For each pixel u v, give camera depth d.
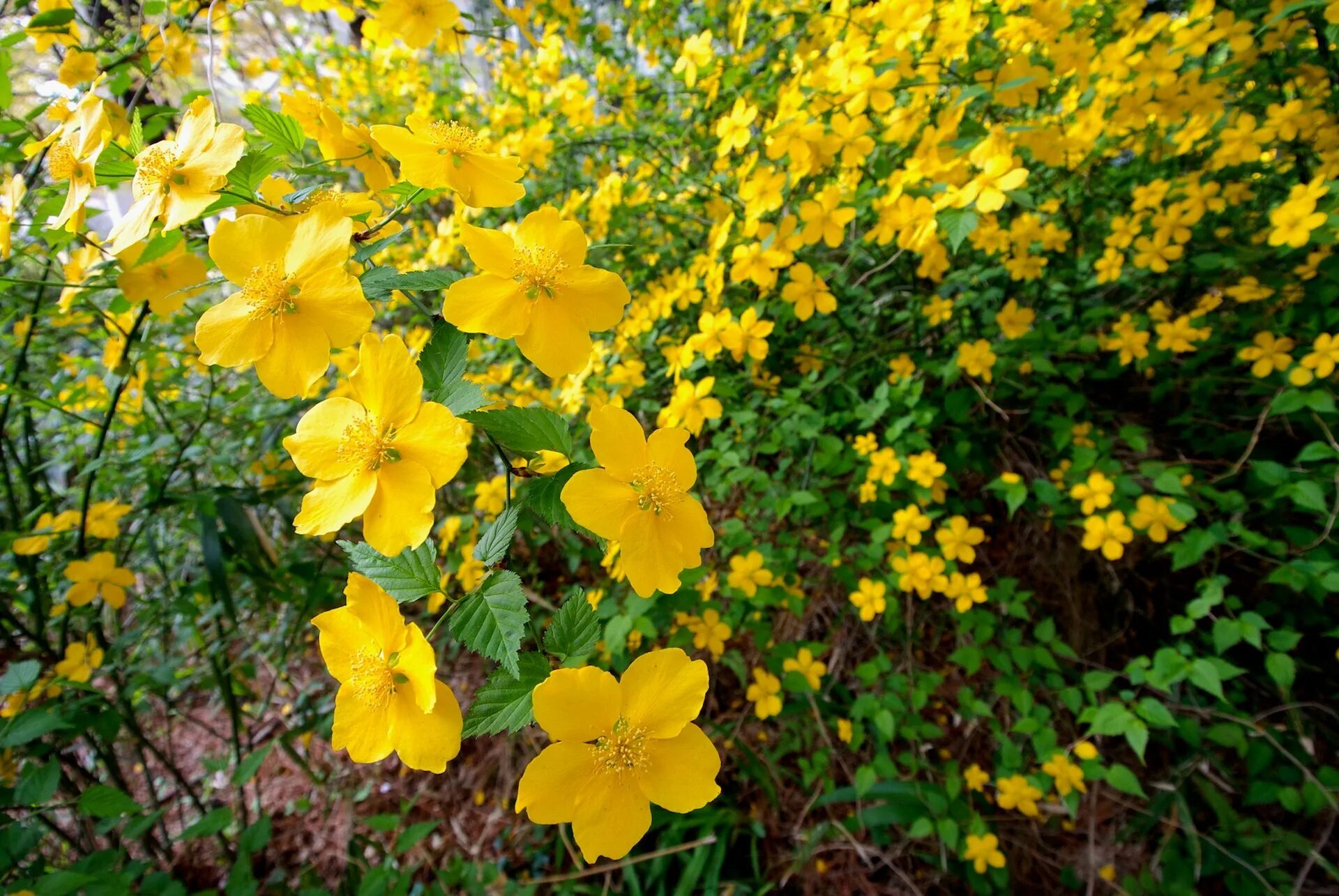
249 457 0.41
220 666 0.41
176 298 0.20
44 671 0.31
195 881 0.40
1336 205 0.31
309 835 0.44
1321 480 0.32
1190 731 0.33
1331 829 0.35
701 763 0.14
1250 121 0.34
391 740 0.14
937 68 0.32
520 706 0.14
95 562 0.30
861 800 0.37
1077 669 0.41
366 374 0.14
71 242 0.20
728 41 0.48
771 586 0.34
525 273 0.15
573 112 0.45
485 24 0.28
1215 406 0.42
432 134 0.17
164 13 0.25
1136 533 0.41
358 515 0.14
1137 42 0.33
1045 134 0.33
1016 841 0.38
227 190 0.16
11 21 0.33
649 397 0.42
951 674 0.42
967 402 0.38
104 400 0.33
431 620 0.51
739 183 0.36
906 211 0.29
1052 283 0.41
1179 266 0.39
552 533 0.43
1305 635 0.38
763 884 0.37
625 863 0.37
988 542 0.45
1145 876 0.34
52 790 0.25
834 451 0.35
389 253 0.46
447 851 0.42
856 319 0.42
